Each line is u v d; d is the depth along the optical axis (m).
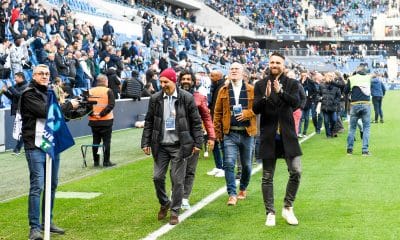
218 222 7.11
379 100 21.42
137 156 13.49
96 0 36.56
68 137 6.44
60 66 18.11
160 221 7.25
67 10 24.83
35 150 6.33
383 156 12.75
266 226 6.84
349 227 6.72
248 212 7.63
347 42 66.12
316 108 18.02
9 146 14.05
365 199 8.29
